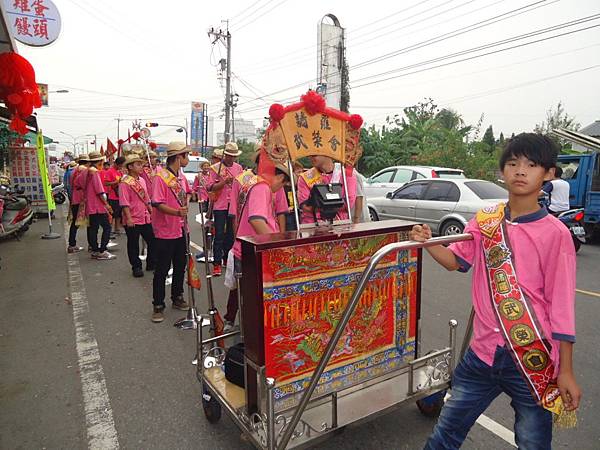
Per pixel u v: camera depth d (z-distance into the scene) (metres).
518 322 1.58
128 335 4.07
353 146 2.71
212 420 2.68
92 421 2.73
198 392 3.07
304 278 2.08
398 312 2.50
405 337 2.56
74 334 4.09
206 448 2.46
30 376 3.30
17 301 5.07
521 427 1.66
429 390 2.36
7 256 7.57
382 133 22.58
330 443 2.46
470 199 7.48
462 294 5.22
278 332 2.03
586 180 8.61
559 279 1.51
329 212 2.51
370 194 10.76
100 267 6.74
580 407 2.84
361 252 2.27
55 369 3.41
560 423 1.57
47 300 5.11
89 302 5.02
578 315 4.46
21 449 2.47
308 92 2.42
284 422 1.92
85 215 7.26
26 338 4.00
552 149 1.57
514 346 1.59
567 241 1.52
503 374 1.67
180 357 3.61
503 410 2.81
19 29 6.14
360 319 2.33
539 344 1.55
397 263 2.46
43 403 2.93
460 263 1.84
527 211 1.63
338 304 2.21
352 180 3.93
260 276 1.94
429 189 8.28
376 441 2.48
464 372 1.82
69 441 2.54
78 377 3.28
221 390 2.38
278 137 2.38
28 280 5.98
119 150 8.92
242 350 2.44
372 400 2.25
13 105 4.51
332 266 2.17
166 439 2.55
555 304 1.51
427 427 2.60
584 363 3.41
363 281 1.74
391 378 2.47
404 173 10.12
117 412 2.83
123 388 3.12
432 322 4.30
